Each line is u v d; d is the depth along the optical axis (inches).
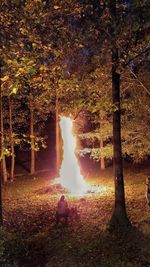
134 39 739.4
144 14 703.1
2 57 523.8
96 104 690.8
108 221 817.5
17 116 1681.8
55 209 1014.4
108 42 701.9
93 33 701.9
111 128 1127.0
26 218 942.4
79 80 754.8
